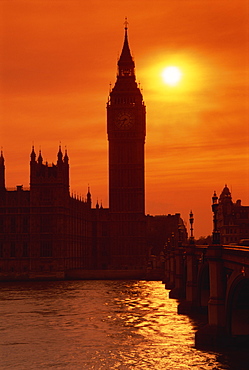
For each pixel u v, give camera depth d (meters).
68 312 115.56
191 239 110.12
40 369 67.38
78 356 73.19
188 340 81.19
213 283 74.25
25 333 90.25
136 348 76.94
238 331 73.19
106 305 127.44
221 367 64.94
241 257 63.09
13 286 197.25
